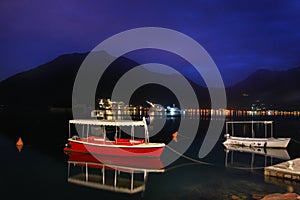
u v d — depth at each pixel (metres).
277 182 20.47
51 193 19.28
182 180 22.11
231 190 19.03
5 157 32.31
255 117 153.62
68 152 35.19
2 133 58.75
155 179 22.59
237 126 87.12
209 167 27.12
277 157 32.91
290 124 94.62
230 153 36.00
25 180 22.47
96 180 22.44
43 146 41.28
